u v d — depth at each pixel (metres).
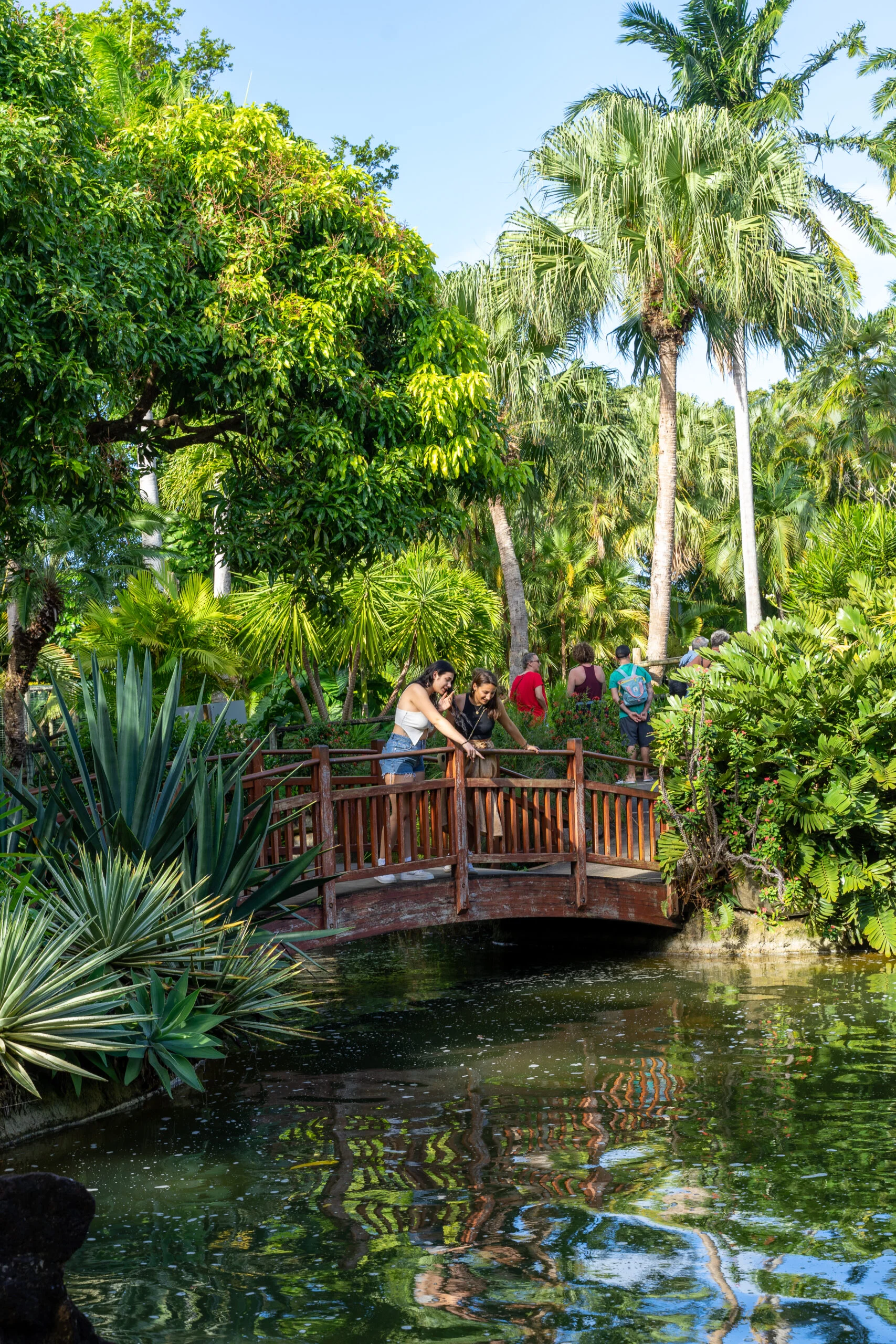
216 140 10.45
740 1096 5.80
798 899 9.86
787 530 38.09
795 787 9.64
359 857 8.55
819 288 20.34
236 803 7.25
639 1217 4.26
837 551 13.19
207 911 6.92
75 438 8.60
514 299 20.70
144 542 22.53
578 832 9.80
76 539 17.03
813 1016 7.51
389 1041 7.37
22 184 7.98
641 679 13.80
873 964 9.28
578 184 20.80
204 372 10.01
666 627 21.44
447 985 9.25
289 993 8.93
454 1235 4.13
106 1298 3.67
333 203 10.63
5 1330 2.96
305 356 10.11
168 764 9.39
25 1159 5.14
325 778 8.37
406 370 11.22
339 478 10.31
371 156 11.68
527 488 25.06
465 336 11.55
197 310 9.86
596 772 13.35
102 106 11.23
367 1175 4.82
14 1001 5.41
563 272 20.05
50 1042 5.43
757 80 26.00
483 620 19.80
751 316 20.88
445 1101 5.94
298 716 21.31
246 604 18.30
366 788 8.64
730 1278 3.71
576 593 37.38
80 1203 3.17
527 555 36.56
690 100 26.02
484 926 12.05
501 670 24.72
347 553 10.87
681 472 38.97
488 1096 6.01
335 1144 5.26
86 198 8.71
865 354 34.72
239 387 10.10
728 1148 5.03
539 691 13.71
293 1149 5.21
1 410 8.36
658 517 21.50
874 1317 3.43
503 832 9.50
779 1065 6.36
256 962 7.00
